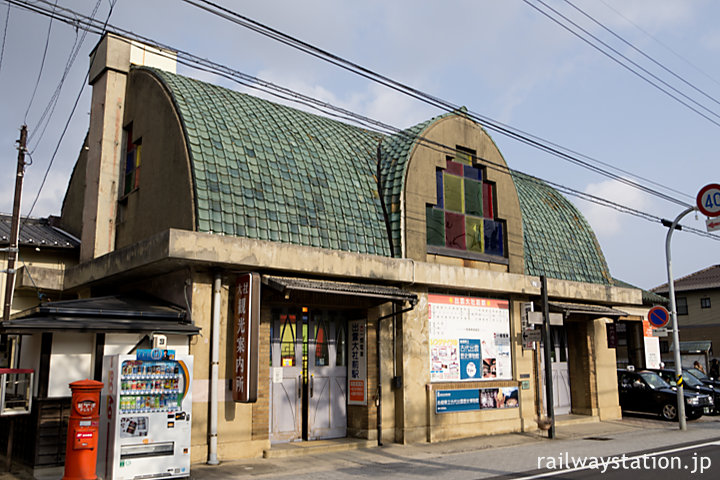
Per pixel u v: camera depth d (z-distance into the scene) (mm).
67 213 20266
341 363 15047
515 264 18031
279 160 14867
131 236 15266
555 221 21578
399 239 15508
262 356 12945
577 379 20594
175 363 10406
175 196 13422
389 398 14820
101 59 16984
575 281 19906
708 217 17000
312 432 14188
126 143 16562
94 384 9570
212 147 13711
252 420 12602
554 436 16047
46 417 10953
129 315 11625
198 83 15938
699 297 44938
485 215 17766
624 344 35094
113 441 9742
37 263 17906
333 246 14328
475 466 11656
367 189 16125
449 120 17219
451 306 16406
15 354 13195
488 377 16906
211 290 12469
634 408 21703
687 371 25344
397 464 12031
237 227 12938
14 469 11445
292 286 12156
